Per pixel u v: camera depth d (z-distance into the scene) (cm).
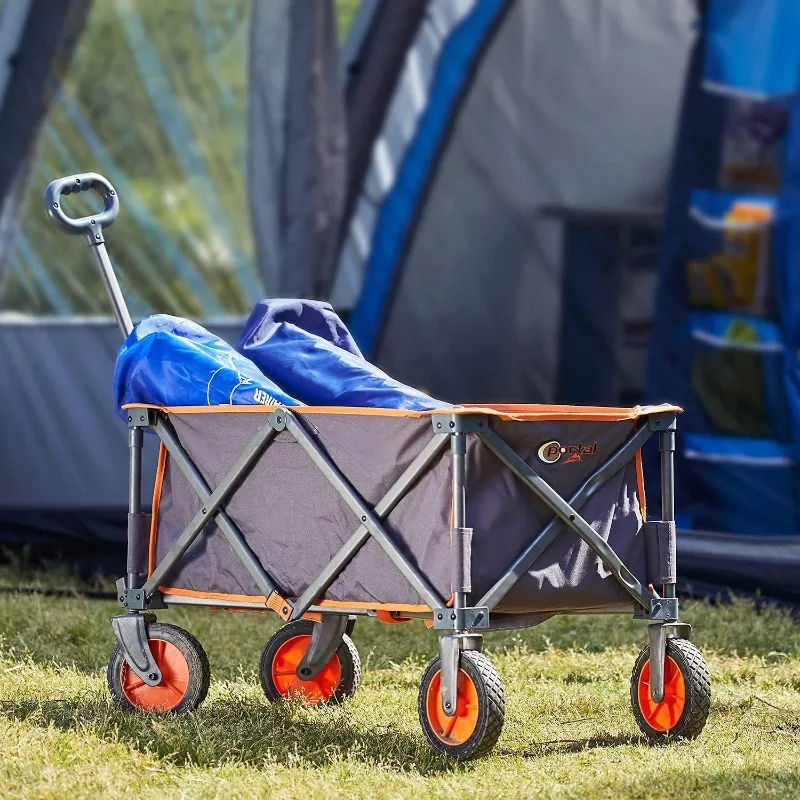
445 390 3048
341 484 1508
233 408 1598
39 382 3291
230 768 1430
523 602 1484
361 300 3098
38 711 1675
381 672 2062
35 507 3275
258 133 3184
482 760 1472
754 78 2859
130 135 3275
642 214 2931
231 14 3209
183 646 1669
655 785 1347
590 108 2958
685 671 1555
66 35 3312
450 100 3044
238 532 1611
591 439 1527
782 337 2833
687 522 2877
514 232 3005
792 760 1473
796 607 2781
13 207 3322
